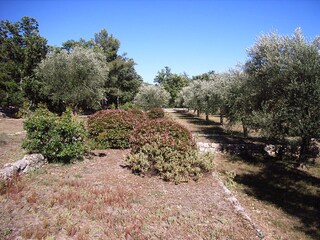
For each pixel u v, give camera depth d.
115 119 9.98
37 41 28.78
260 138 15.94
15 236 3.54
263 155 12.40
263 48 10.30
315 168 10.45
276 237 5.07
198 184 6.44
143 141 7.20
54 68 21.12
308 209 6.54
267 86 9.97
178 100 50.09
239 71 13.54
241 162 11.09
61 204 4.66
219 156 12.02
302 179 8.99
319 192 7.78
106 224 4.11
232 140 15.05
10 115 24.02
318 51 8.59
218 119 31.05
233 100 13.76
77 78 21.45
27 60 27.94
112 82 39.94
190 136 7.86
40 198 4.83
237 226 4.42
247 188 7.98
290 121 8.73
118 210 4.63
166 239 3.85
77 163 7.54
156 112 17.97
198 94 25.48
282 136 9.39
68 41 40.72
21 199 4.77
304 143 10.53
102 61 28.75
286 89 8.88
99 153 9.05
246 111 12.33
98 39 43.00
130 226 4.09
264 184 8.41
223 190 6.09
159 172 6.92
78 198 4.91
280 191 7.80
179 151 6.89
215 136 16.62
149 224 4.25
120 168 7.36
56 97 22.31
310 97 8.16
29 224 3.89
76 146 7.58
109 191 5.44
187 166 6.62
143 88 31.47
